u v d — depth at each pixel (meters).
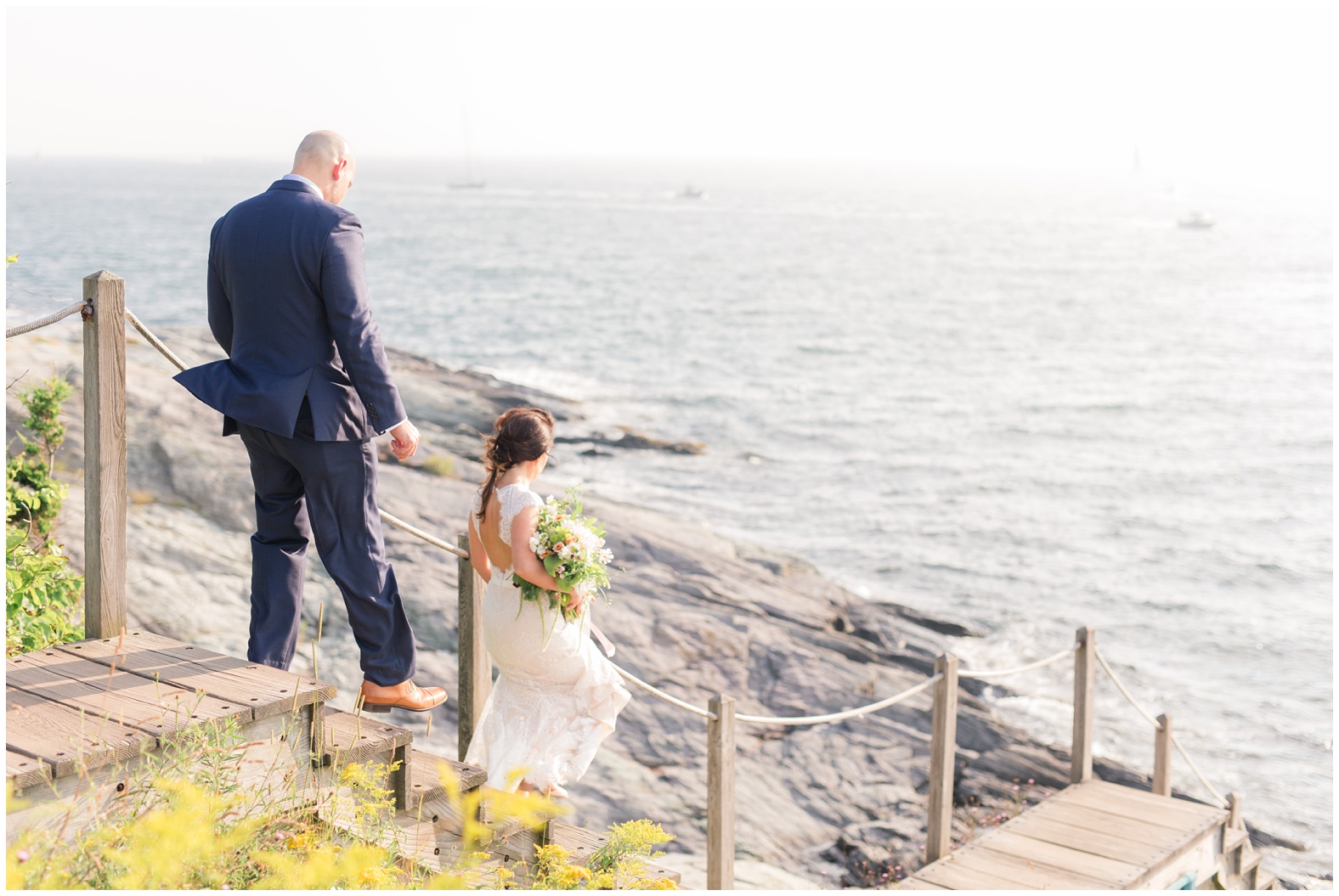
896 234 141.62
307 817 3.18
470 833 3.39
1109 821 6.97
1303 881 12.26
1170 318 68.62
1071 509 28.36
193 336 21.70
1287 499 30.31
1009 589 22.02
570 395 37.81
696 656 13.04
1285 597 22.72
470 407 25.81
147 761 2.88
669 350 49.84
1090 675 7.71
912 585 21.81
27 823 2.64
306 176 3.81
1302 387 46.97
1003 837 6.74
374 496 3.92
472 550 4.41
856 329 59.56
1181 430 38.69
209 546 11.44
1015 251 118.31
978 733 12.98
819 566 22.42
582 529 3.98
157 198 179.00
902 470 31.28
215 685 3.28
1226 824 7.29
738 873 9.19
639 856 3.83
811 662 13.49
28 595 4.98
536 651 4.07
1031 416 39.75
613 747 10.73
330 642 10.55
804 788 11.04
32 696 3.14
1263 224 186.12
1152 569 24.02
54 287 29.09
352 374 3.71
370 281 74.00
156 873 2.58
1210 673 18.66
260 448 3.81
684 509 25.47
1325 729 16.50
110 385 3.65
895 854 10.14
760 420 36.47
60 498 6.47
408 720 10.07
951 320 64.75
